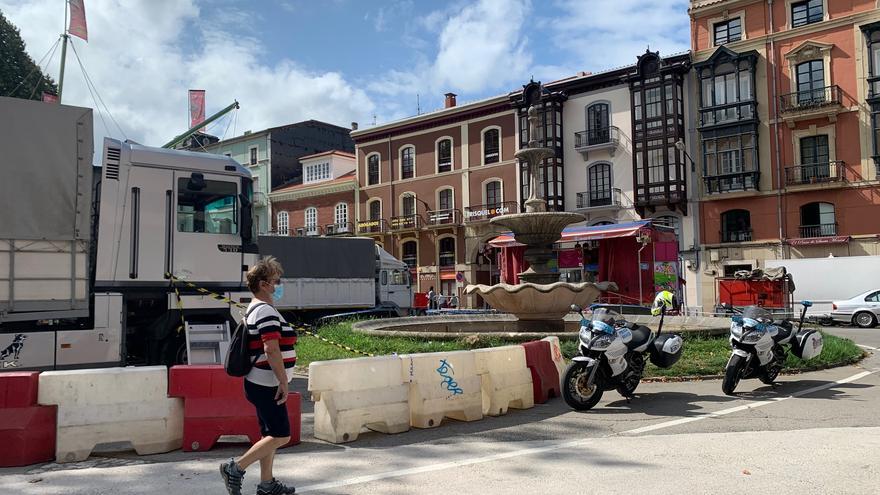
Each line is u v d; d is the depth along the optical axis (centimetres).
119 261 930
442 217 4478
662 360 857
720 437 631
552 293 1243
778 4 3312
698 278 3453
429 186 4594
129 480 515
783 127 3281
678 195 3466
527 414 779
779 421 706
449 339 1182
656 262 2523
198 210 1006
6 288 824
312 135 5975
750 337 875
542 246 1381
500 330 1625
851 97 3111
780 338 916
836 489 459
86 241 884
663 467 524
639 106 3647
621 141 3712
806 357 958
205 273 1003
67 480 518
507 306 1303
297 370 1142
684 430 670
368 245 2769
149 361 989
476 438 654
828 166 3156
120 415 600
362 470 535
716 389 917
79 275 877
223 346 973
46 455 581
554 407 819
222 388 634
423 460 566
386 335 1252
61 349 871
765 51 3338
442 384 728
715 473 504
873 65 3056
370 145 4938
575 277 2714
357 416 656
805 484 472
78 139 888
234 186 1046
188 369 630
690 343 1127
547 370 870
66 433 581
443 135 4528
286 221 5444
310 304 2584
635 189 3622
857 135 3094
